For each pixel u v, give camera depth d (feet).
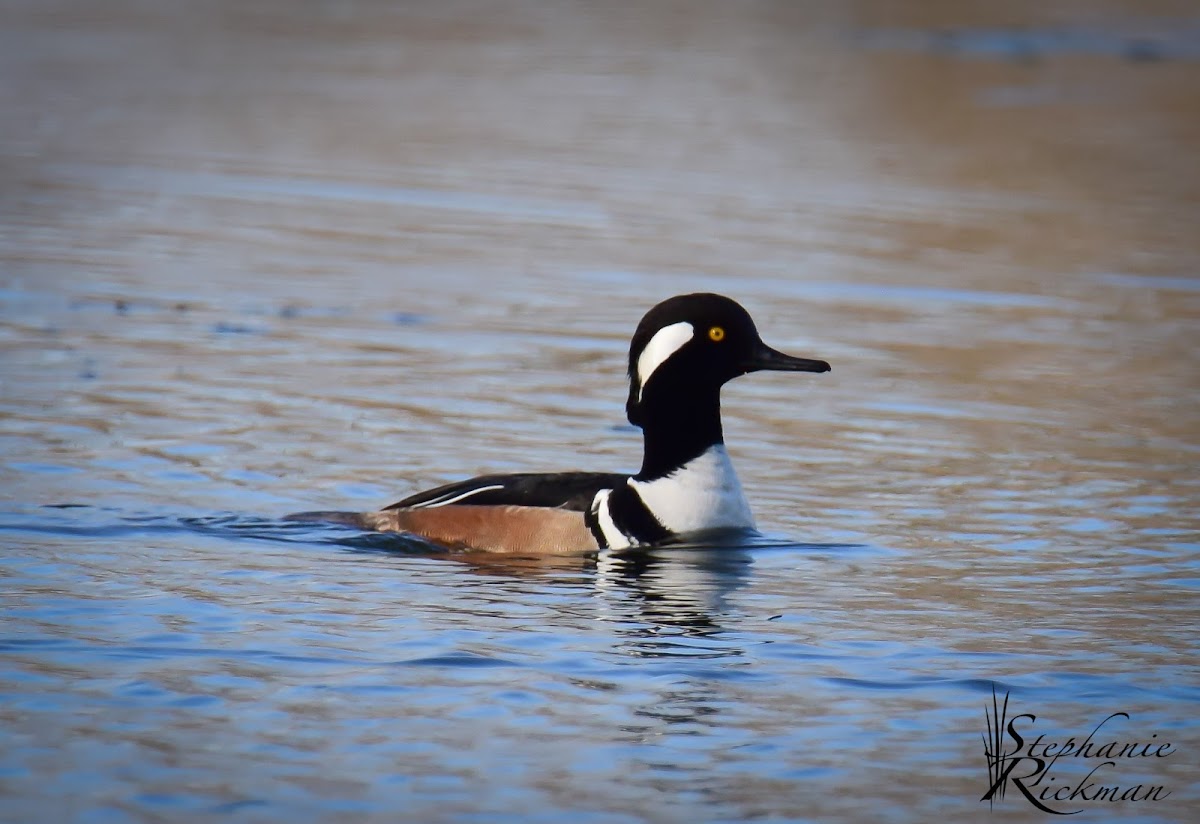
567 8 168.66
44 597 33.88
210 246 76.18
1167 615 34.63
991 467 47.78
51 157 95.45
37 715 27.63
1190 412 54.90
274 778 25.49
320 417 50.70
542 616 33.78
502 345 61.31
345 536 39.50
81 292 66.03
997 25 161.07
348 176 94.38
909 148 108.37
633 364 40.27
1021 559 38.96
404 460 46.57
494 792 25.22
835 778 26.11
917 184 97.96
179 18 156.66
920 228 86.79
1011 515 42.86
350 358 58.39
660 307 39.99
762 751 27.04
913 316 68.95
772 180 97.71
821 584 36.63
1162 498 44.65
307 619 33.09
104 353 56.95
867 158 104.99
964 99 125.39
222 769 25.75
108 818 23.94
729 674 30.60
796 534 40.86
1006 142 110.83
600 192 92.68
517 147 104.32
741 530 40.40
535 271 74.23
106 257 72.64
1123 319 69.56
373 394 53.72
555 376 57.16
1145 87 131.34
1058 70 138.10
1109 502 44.21
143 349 57.88
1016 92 128.57
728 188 94.99
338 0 169.99
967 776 26.35
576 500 39.60
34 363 55.11
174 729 27.22
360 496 43.04
